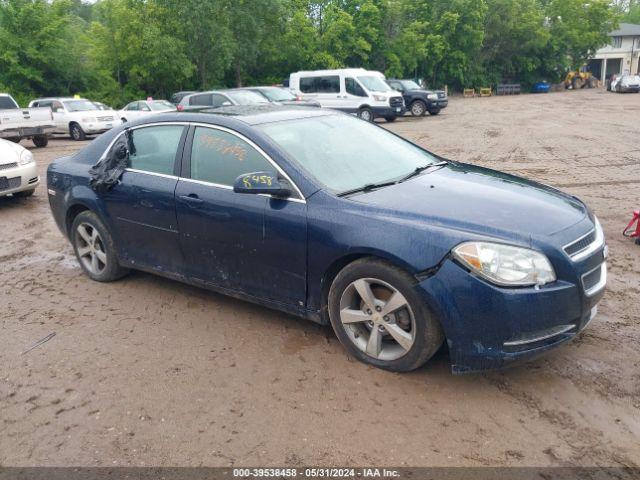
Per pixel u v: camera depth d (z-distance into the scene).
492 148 14.28
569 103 34.28
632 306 4.44
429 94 27.39
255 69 43.28
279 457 2.83
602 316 4.27
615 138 15.31
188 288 5.11
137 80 37.88
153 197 4.49
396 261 3.25
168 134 4.56
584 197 8.34
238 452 2.88
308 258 3.68
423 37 52.12
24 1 32.94
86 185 5.08
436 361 3.65
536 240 3.14
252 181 3.68
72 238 5.47
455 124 21.95
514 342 3.08
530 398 3.23
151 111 22.39
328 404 3.25
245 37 36.56
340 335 3.70
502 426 2.99
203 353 3.91
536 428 2.97
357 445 2.89
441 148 14.67
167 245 4.55
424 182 3.95
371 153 4.35
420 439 2.91
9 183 8.98
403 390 3.35
